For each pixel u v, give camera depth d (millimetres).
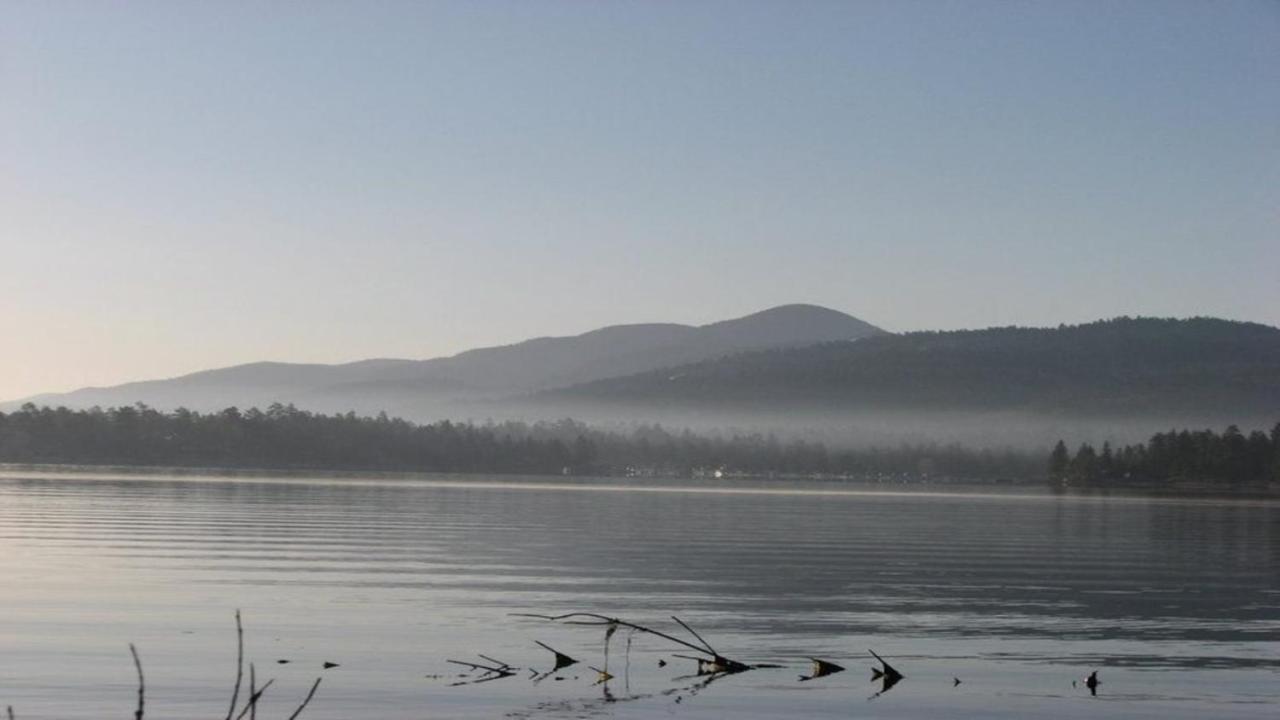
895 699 27312
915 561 58156
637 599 41625
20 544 57438
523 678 28797
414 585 44094
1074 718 25844
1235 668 30891
